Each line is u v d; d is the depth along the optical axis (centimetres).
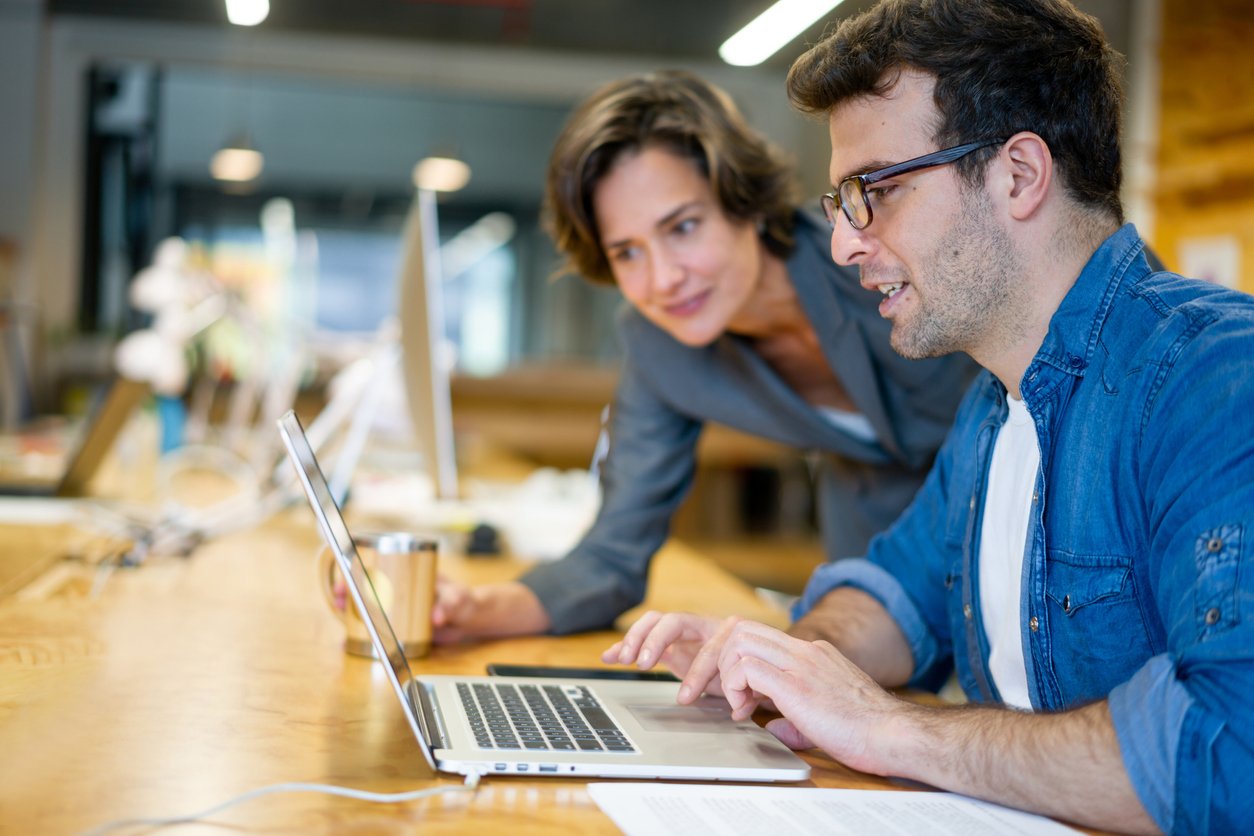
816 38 112
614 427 182
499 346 981
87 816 79
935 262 103
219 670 125
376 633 93
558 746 97
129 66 737
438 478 215
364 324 959
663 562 235
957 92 101
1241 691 78
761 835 79
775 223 166
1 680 117
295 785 85
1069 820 84
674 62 772
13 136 694
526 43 749
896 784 95
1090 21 104
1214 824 78
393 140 952
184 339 343
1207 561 83
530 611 157
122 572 185
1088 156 103
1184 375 92
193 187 861
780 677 101
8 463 351
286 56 746
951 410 175
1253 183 475
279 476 265
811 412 180
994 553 119
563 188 163
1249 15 480
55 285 716
